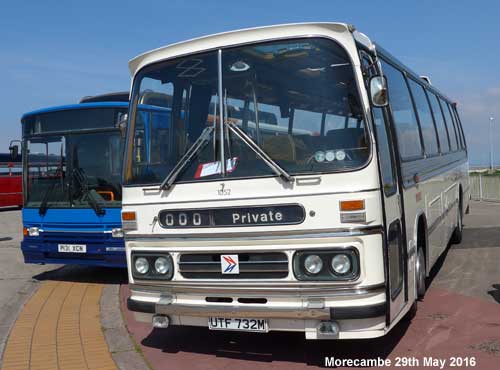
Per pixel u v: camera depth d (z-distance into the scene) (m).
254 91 5.16
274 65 5.11
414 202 6.41
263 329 4.96
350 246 4.62
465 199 13.74
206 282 5.12
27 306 8.14
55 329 6.92
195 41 5.52
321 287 4.72
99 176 9.37
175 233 5.28
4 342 6.45
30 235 9.84
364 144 4.73
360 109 4.79
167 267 5.34
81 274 10.57
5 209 31.52
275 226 4.83
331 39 4.96
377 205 4.70
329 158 4.77
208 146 5.21
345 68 4.89
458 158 12.30
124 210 5.62
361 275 4.62
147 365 5.57
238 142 5.10
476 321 6.49
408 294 5.76
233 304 5.04
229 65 5.30
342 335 4.75
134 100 5.82
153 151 5.58
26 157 10.03
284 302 4.86
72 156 9.59
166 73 5.65
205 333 6.52
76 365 5.64
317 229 4.70
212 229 5.09
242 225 4.96
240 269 4.99
